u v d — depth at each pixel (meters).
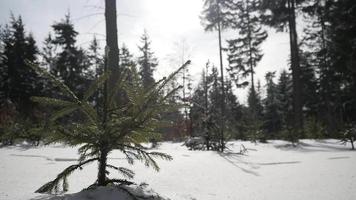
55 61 31.59
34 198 2.88
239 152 10.86
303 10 23.33
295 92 22.22
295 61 22.61
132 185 3.29
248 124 21.67
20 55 27.75
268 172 6.50
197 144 12.32
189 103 3.30
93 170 4.95
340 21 22.16
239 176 5.82
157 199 3.08
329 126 24.80
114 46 9.50
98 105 3.41
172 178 5.01
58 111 2.95
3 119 13.52
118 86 3.14
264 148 13.53
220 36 28.09
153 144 10.39
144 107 3.05
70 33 30.30
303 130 20.02
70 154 6.93
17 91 26.03
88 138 3.01
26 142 10.79
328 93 32.62
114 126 3.00
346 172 6.38
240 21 30.91
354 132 14.09
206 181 5.11
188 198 3.91
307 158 9.24
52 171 4.79
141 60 35.81
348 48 21.78
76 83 28.11
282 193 4.52
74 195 2.87
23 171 4.66
